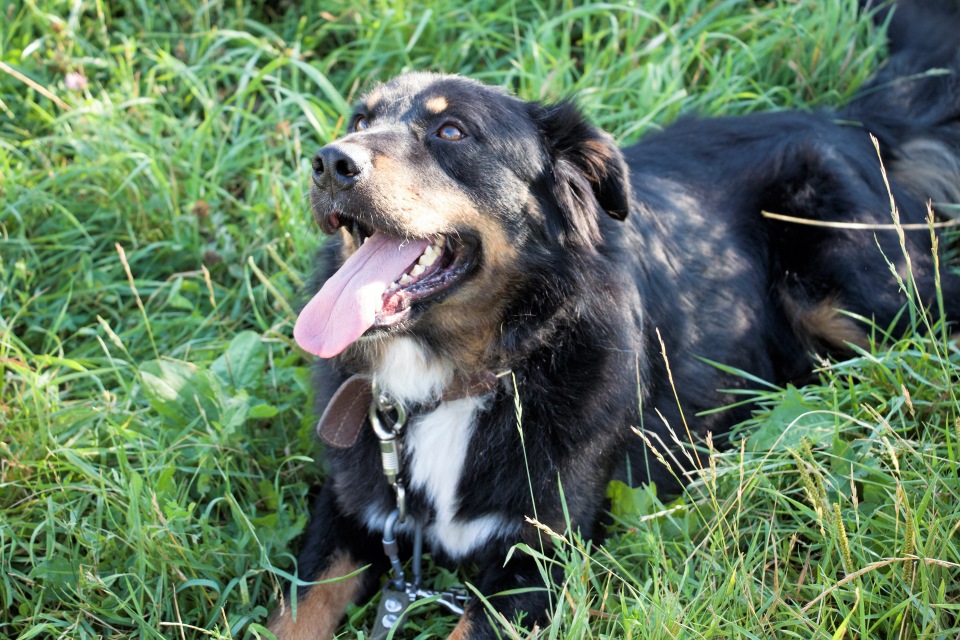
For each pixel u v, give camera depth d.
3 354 1.63
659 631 1.38
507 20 1.97
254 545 1.52
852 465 1.47
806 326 1.70
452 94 1.49
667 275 1.59
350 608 1.49
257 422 1.63
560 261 1.50
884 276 1.68
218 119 1.88
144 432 1.59
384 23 1.94
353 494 1.51
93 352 1.70
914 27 1.87
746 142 1.73
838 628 1.37
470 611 1.46
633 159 1.70
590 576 1.44
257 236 1.79
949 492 1.45
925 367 1.56
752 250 1.68
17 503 1.53
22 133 1.85
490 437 1.49
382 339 1.50
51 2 1.94
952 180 1.80
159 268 1.79
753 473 1.47
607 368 1.49
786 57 1.94
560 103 1.54
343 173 1.44
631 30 1.93
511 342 1.49
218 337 1.72
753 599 1.41
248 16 2.02
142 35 1.96
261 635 1.45
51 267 1.78
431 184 1.46
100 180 1.82
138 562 1.47
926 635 1.37
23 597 1.48
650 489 1.51
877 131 1.78
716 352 1.62
